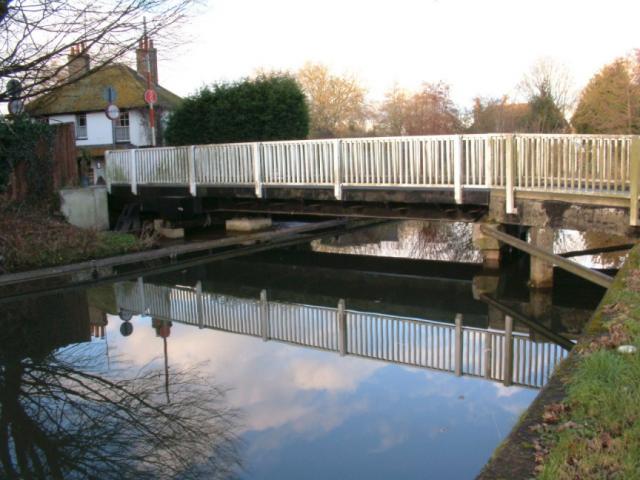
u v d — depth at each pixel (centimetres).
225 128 2161
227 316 1083
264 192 1483
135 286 1334
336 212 1460
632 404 362
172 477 519
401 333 927
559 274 1256
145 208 1748
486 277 1316
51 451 575
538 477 303
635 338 470
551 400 396
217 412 637
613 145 1005
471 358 785
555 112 4028
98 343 927
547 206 1099
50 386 747
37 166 1608
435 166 1215
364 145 1308
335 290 1302
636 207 966
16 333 987
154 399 683
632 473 296
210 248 1600
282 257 1675
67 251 1388
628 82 3238
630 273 714
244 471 507
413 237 2008
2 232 1348
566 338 875
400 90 4728
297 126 2195
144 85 3191
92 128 3234
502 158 1145
